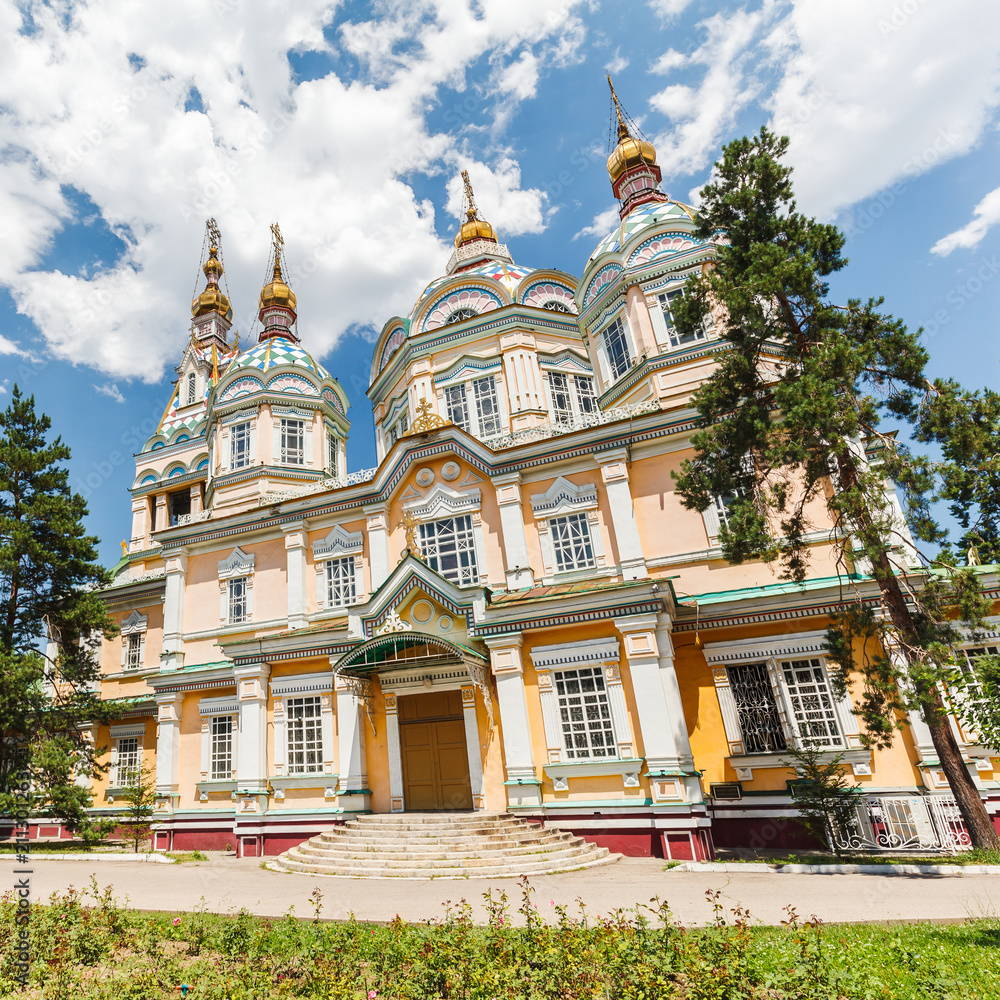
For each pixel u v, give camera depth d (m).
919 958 7.27
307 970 7.87
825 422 13.39
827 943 7.87
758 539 14.74
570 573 20.62
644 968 6.72
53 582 28.00
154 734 27.80
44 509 27.61
